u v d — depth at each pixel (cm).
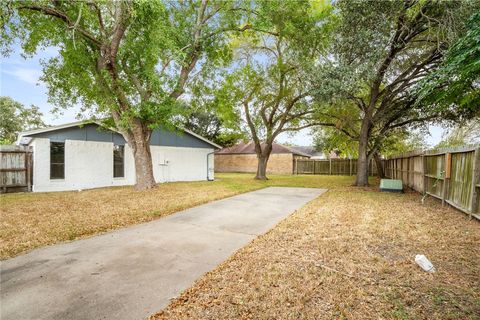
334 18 1154
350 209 707
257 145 1791
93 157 1273
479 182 553
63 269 331
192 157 1736
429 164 884
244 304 249
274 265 335
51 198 893
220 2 1125
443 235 457
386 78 1277
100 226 530
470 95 580
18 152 1068
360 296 260
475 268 322
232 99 1562
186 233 492
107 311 240
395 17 929
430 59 1072
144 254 382
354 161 2508
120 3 827
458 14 814
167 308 245
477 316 226
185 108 1122
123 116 965
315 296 262
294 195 1012
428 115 1220
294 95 1545
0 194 1004
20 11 798
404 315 228
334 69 1032
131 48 985
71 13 890
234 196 977
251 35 1324
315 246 406
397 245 409
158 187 1157
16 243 426
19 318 229
